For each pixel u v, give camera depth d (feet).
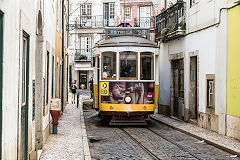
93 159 30.60
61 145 35.06
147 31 55.83
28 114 23.50
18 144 19.24
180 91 59.82
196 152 33.37
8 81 16.39
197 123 50.16
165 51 66.23
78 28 154.61
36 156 27.71
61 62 69.05
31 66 24.82
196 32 50.88
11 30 17.15
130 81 49.80
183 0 56.39
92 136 43.01
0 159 14.98
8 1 16.31
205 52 47.50
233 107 39.32
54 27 49.85
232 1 39.78
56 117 42.39
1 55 15.28
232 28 39.99
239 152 31.30
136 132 46.34
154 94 50.72
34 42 26.73
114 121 50.03
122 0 149.38
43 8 33.37
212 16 45.01
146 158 30.91
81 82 163.73
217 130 43.11
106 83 50.06
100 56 50.85
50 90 42.47
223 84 41.83
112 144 37.76
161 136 42.88
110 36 55.06
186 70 55.16
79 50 156.66
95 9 153.28
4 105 15.55
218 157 31.19
